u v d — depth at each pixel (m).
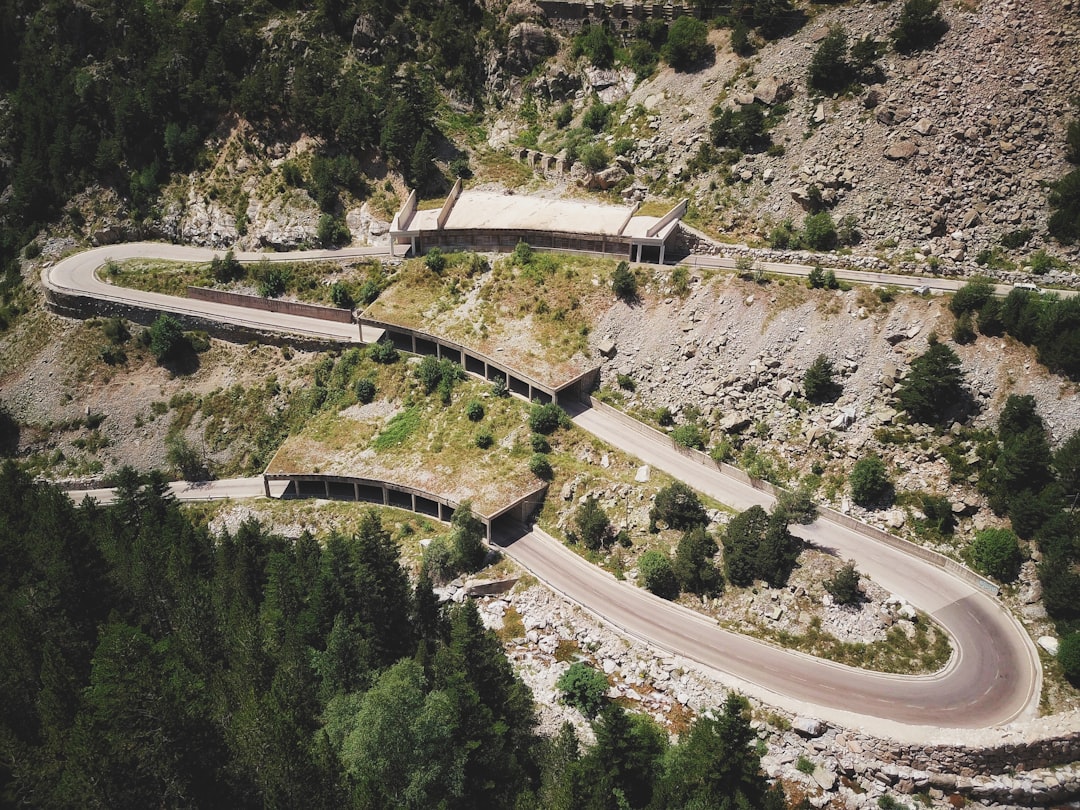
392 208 167.25
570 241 147.88
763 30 163.88
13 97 196.88
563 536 115.50
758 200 145.88
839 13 158.25
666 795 74.81
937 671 92.12
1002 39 140.50
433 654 95.75
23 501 123.81
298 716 79.06
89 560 97.12
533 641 101.50
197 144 180.50
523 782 81.50
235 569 104.50
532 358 134.00
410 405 138.75
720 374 126.12
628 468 119.94
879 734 84.75
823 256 134.12
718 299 131.75
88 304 162.38
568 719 91.19
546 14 186.50
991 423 109.75
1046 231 127.19
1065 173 128.88
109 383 156.50
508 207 159.25
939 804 83.00
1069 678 90.06
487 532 114.69
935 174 134.75
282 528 129.12
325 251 166.50
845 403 117.44
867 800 82.75
